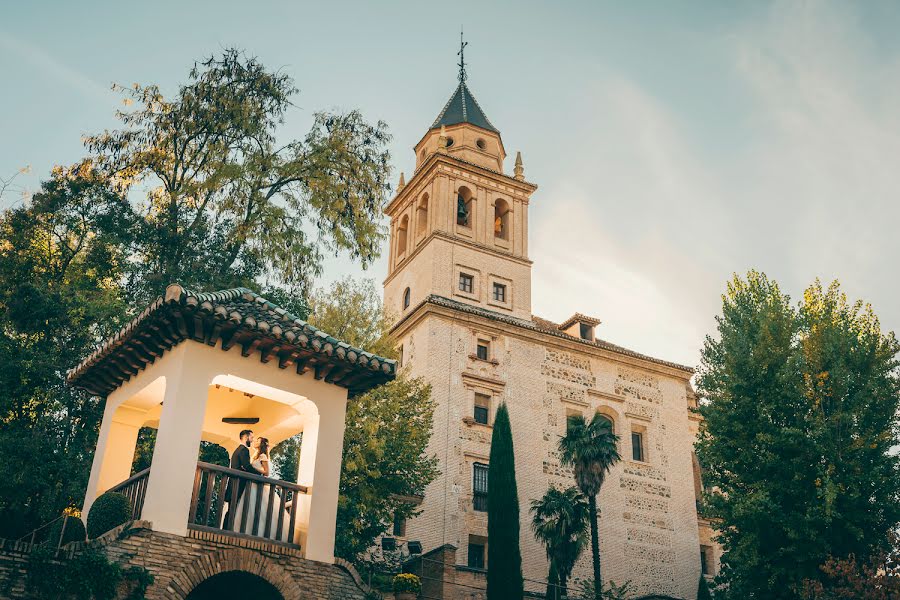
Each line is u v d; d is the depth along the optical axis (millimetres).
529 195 49094
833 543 26922
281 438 17141
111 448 15227
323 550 13961
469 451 38438
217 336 13711
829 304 31484
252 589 14039
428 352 39688
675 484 43656
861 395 28391
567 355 43750
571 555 34625
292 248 26109
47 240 25359
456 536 36312
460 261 44625
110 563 11758
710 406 31047
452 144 49500
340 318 28422
